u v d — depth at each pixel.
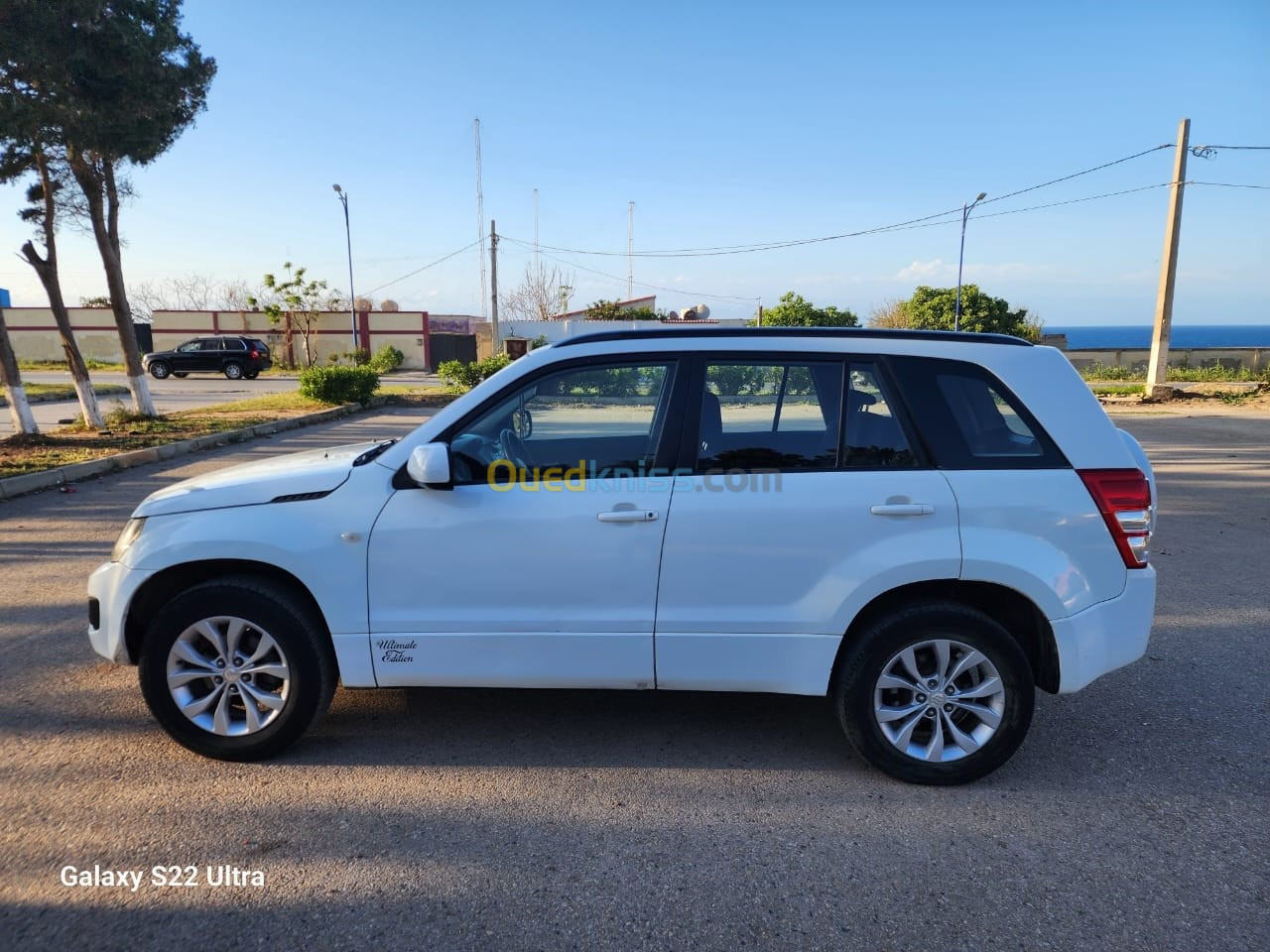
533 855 2.89
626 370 3.48
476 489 3.36
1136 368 35.41
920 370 3.41
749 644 3.33
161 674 3.40
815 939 2.49
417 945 2.45
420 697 4.21
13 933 2.48
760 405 3.43
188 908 2.59
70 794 3.24
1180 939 2.49
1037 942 2.48
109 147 12.24
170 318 38.91
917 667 3.34
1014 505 3.26
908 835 3.03
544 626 3.35
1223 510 8.89
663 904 2.64
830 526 3.25
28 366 36.09
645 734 3.83
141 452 11.44
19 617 5.30
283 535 3.34
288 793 3.27
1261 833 3.06
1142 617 3.36
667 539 3.29
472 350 42.00
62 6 10.36
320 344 40.47
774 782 3.40
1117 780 3.44
